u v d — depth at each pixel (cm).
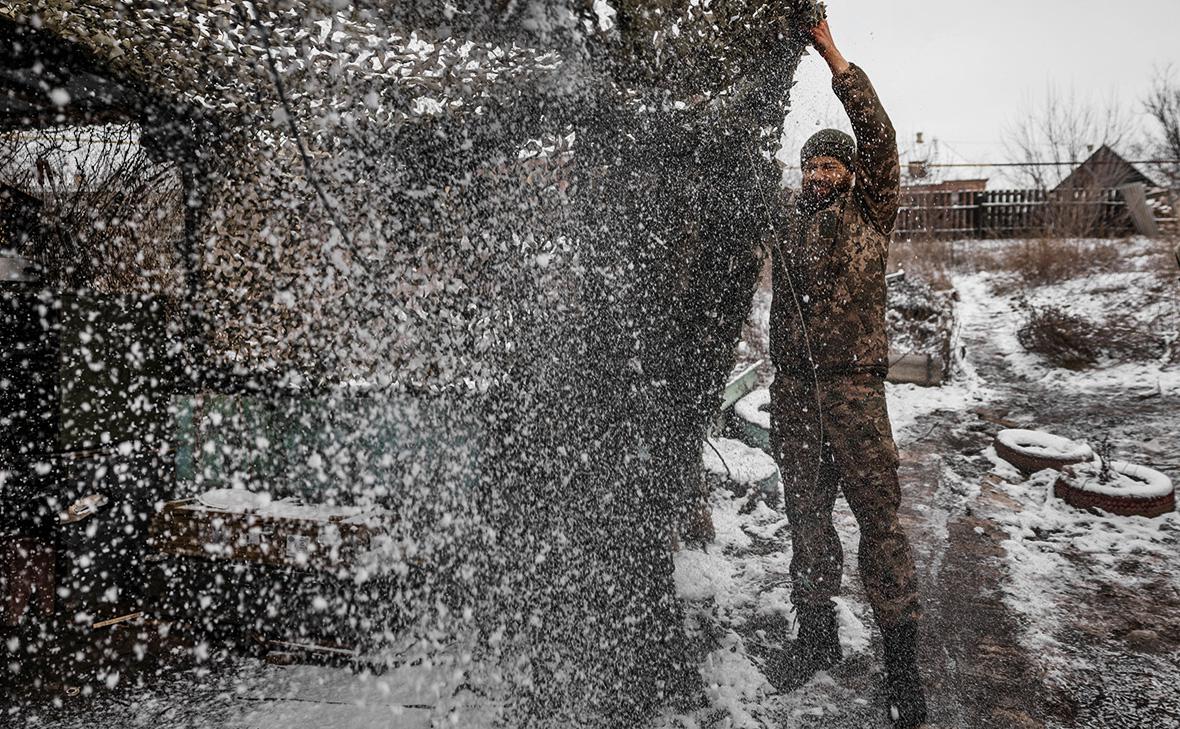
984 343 880
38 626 233
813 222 210
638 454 212
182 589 238
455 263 224
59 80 220
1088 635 244
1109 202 1372
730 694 201
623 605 208
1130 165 1750
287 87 198
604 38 170
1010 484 417
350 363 233
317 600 218
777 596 263
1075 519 360
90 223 313
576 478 213
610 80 185
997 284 1186
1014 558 311
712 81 193
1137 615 259
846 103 198
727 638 232
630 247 209
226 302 253
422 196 224
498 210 218
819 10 193
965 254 1390
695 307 214
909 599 196
